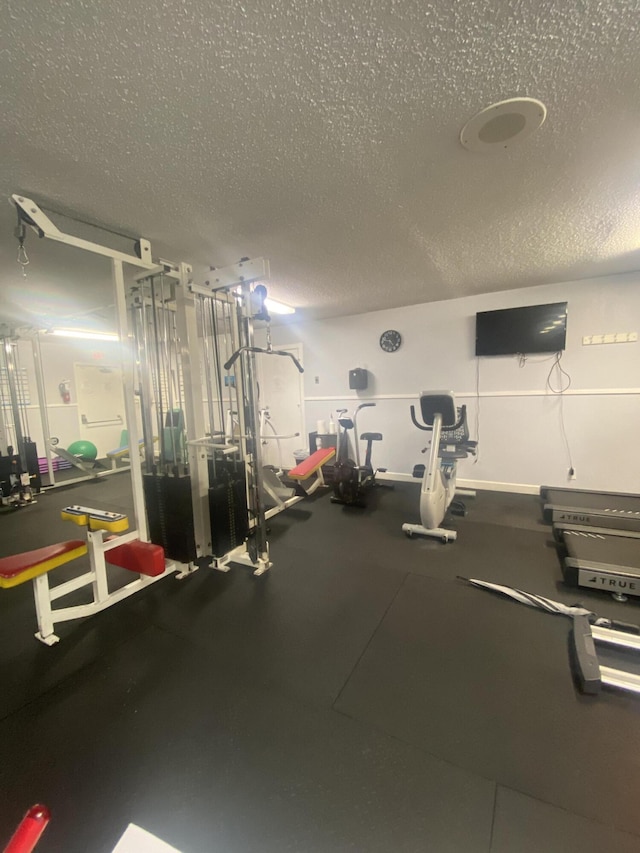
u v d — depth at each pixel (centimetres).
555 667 174
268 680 171
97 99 123
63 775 129
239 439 286
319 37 104
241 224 227
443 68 117
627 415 387
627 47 110
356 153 160
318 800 120
